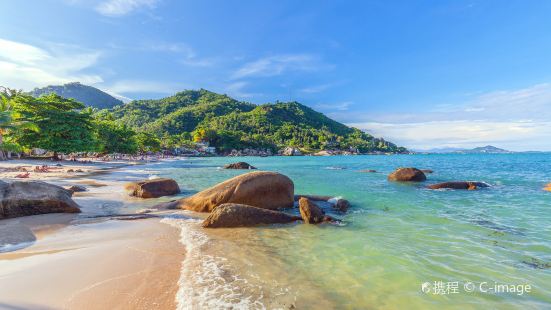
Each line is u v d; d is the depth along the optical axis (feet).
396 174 86.89
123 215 38.32
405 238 29.14
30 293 16.79
